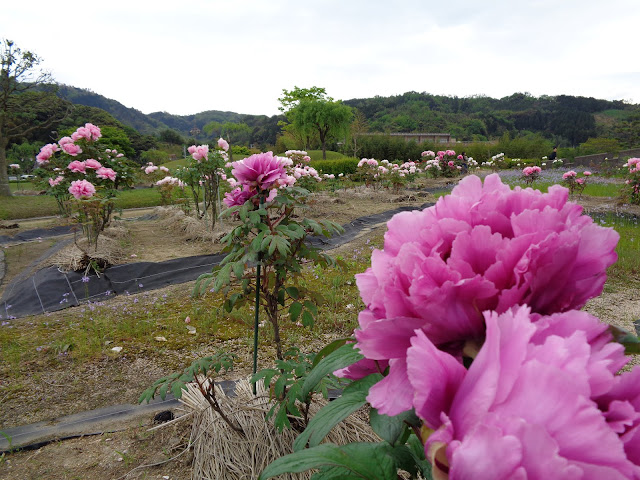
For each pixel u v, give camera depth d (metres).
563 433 0.44
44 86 20.12
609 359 0.52
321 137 47.16
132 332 4.46
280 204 2.55
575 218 0.69
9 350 4.07
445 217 0.73
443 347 0.64
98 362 3.84
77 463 2.54
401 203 13.14
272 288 2.71
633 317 4.55
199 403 2.66
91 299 5.81
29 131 20.19
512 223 0.64
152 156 53.47
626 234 8.34
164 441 2.71
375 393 0.64
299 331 4.36
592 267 0.64
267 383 1.94
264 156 2.51
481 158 38.66
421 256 0.64
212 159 9.12
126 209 16.75
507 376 0.49
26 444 2.73
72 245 7.71
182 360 3.86
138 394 3.32
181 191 12.80
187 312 5.02
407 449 0.85
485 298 0.60
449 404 0.56
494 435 0.44
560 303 0.65
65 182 8.69
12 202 16.64
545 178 19.31
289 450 2.25
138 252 7.91
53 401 3.24
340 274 6.14
